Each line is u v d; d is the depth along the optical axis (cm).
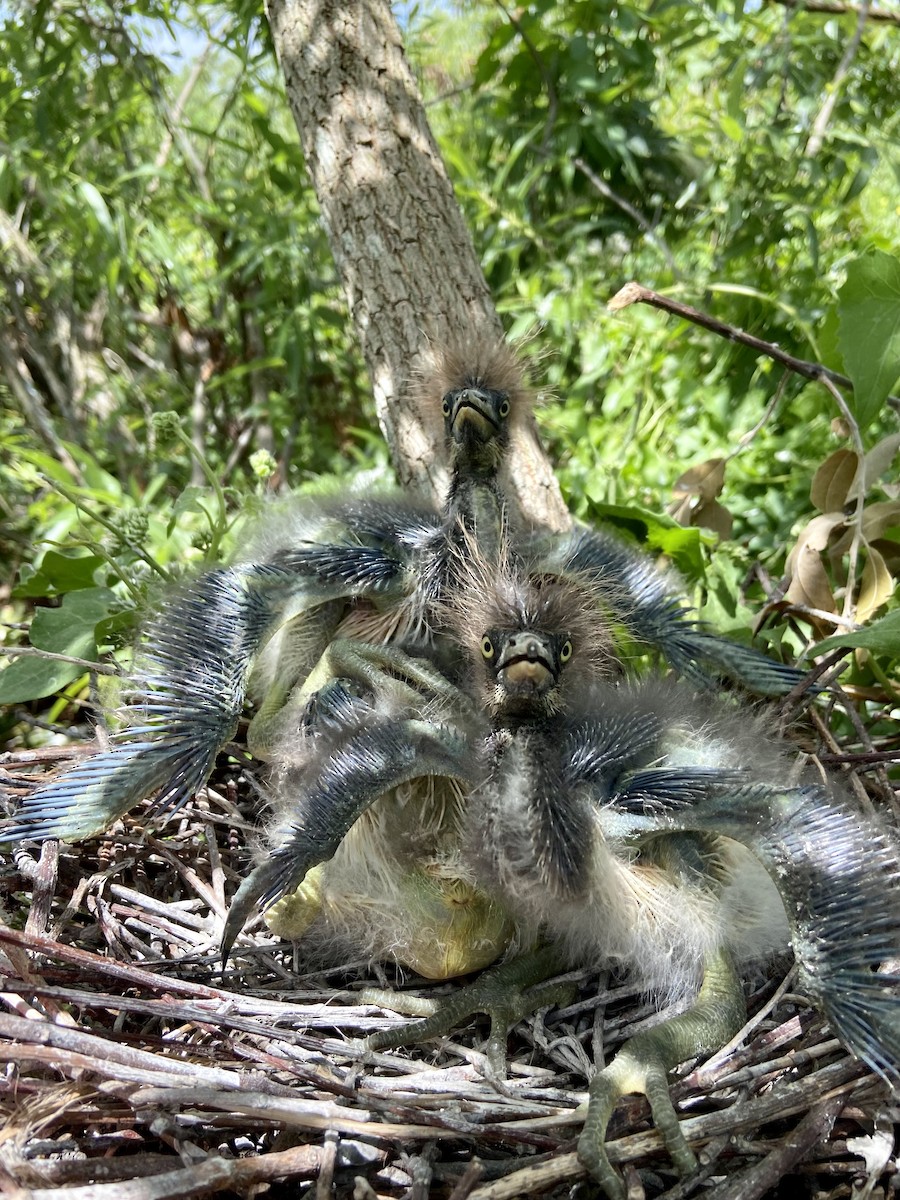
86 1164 26
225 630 35
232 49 72
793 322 67
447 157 78
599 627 37
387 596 38
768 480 66
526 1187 25
